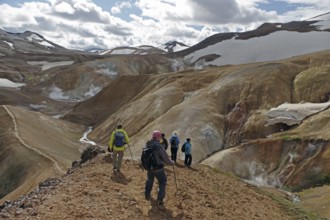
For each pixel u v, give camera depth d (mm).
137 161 18625
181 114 66125
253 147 51375
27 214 10406
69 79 149000
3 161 53094
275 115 61875
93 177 14555
